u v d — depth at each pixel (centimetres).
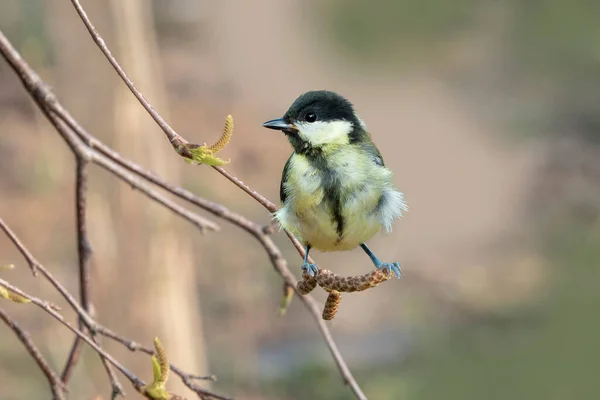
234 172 2073
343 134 516
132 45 1004
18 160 1788
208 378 458
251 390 1379
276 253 561
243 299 1617
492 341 1515
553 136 2402
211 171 2000
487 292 1684
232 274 1670
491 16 2883
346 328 1581
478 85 2712
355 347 1510
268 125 528
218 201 1883
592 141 2362
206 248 1728
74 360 506
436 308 1638
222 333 1526
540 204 2086
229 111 2488
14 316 1363
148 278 1031
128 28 1001
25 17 1587
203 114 2434
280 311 573
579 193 2095
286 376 1409
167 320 1046
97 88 997
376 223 504
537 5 2770
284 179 517
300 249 506
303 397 1367
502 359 1459
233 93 2636
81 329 493
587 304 1551
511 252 1867
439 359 1466
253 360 1452
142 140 1015
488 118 2525
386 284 1738
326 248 516
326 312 421
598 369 1409
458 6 2877
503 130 2450
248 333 1531
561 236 1930
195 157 373
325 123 516
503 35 2841
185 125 2325
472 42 2888
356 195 496
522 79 2702
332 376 1400
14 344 1309
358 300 1683
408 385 1385
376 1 3042
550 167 2223
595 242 1858
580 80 2631
